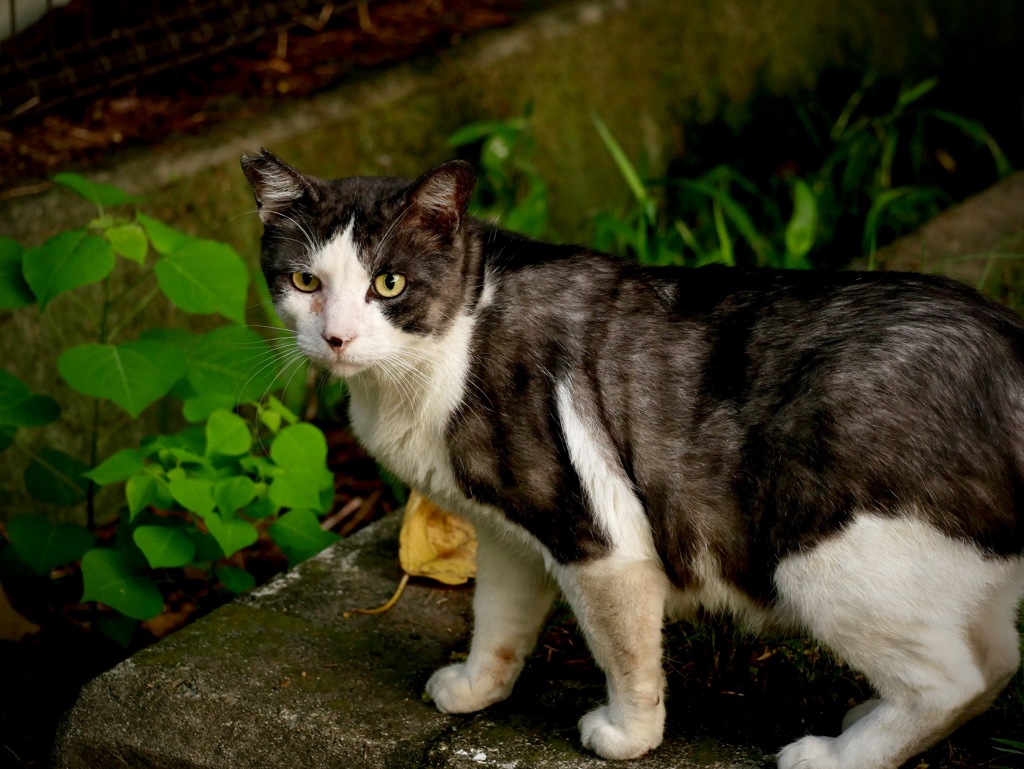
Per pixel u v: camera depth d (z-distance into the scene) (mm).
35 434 4242
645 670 2576
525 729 2744
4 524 4172
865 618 2383
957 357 2404
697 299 2645
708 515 2543
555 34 5648
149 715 2893
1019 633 2754
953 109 6863
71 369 3371
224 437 3391
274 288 2865
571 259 2746
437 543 3367
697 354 2578
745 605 2639
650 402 2572
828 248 5441
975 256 4445
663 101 5992
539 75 5590
